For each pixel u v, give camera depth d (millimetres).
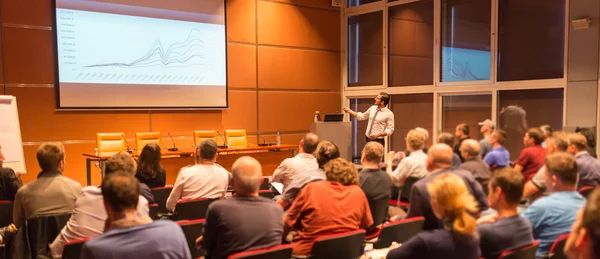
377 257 2641
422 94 8828
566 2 6785
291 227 2797
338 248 2562
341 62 10039
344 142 8023
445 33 8477
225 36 8414
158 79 7797
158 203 4012
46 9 6867
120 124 7520
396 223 2750
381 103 7461
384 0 9242
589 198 1036
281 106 9211
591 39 6539
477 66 8008
